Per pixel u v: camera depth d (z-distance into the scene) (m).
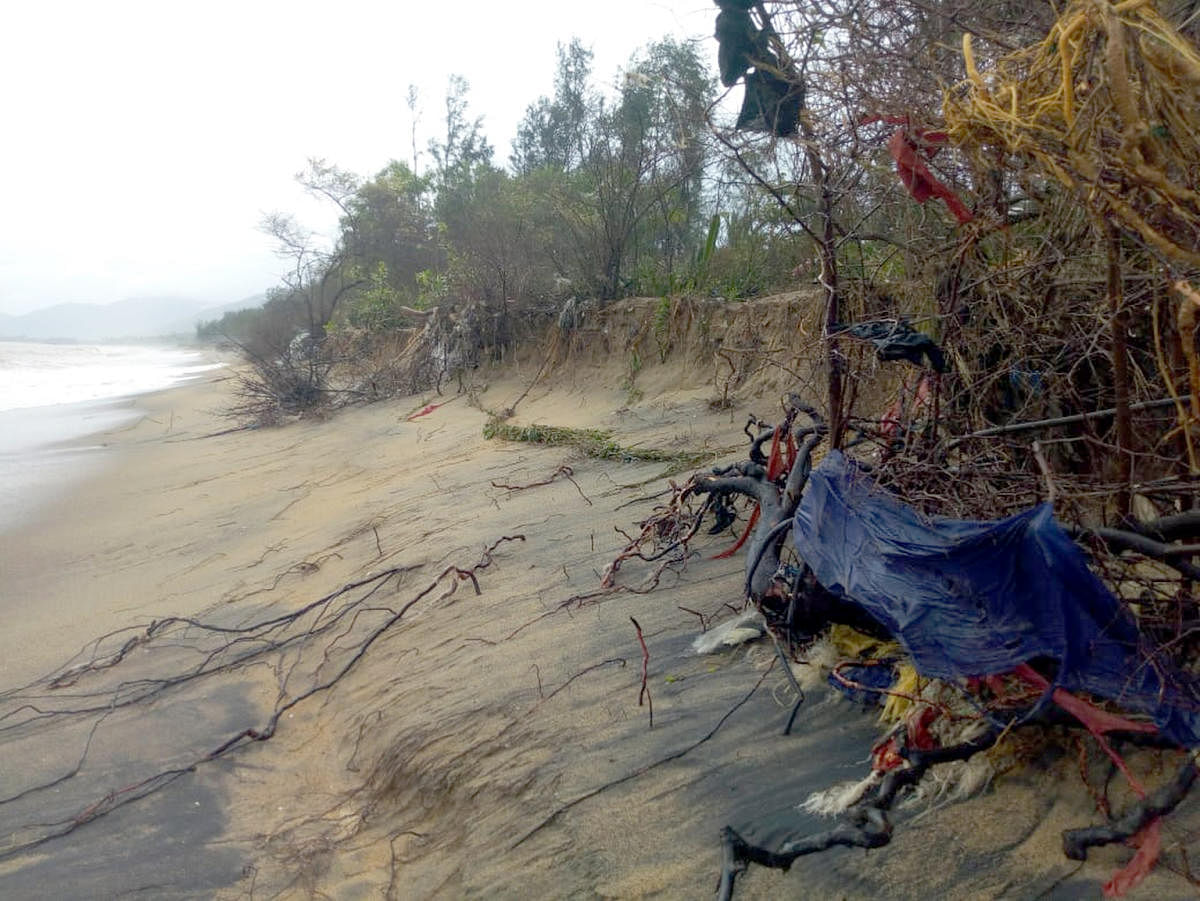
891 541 3.08
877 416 4.84
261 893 3.79
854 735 3.36
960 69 3.33
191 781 4.73
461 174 26.89
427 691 4.86
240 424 18.62
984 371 3.80
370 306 23.20
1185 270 2.45
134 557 9.23
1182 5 2.65
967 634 2.73
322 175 26.56
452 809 3.94
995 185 3.29
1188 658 2.71
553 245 15.54
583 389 13.06
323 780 4.63
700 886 2.91
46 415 23.94
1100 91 2.31
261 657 6.14
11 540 10.40
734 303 10.98
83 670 6.23
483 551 6.73
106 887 3.91
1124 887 2.38
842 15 3.53
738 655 4.18
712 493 5.44
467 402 15.04
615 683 4.27
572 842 3.34
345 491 10.71
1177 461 2.85
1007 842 2.64
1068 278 3.48
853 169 3.97
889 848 2.74
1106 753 2.66
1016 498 3.38
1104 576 2.80
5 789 4.79
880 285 4.68
